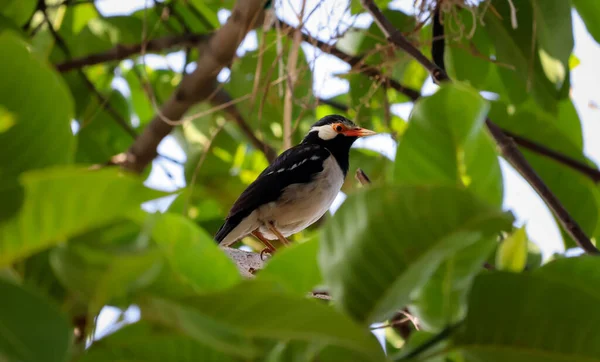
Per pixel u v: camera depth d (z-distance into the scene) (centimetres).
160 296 302
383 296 321
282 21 993
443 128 380
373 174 1198
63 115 307
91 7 1416
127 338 314
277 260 352
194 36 1287
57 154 308
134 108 1590
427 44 1067
